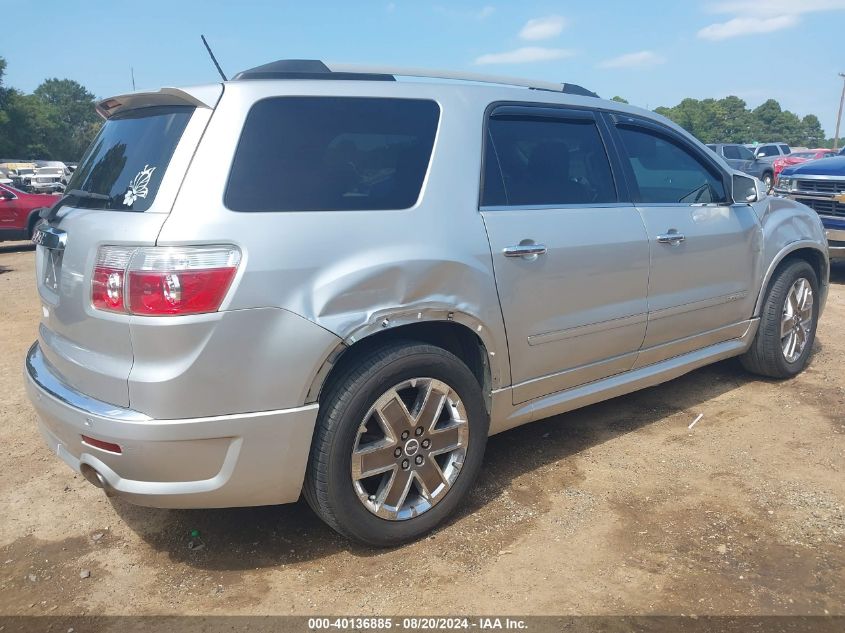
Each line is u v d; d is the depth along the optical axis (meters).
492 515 3.22
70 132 108.38
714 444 3.93
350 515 2.78
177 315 2.39
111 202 2.69
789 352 4.88
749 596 2.60
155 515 3.30
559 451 3.88
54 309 2.85
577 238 3.43
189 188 2.48
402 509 2.96
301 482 2.71
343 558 2.92
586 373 3.66
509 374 3.27
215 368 2.44
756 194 4.41
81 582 2.80
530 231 3.25
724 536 3.00
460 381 3.01
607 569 2.79
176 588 2.75
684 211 4.05
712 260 4.18
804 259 5.05
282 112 2.74
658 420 4.29
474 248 3.04
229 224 2.48
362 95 2.95
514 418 3.39
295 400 2.59
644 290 3.80
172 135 2.65
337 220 2.71
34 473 3.74
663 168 4.10
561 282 3.37
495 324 3.12
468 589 2.68
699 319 4.20
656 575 2.74
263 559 2.93
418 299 2.84
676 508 3.24
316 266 2.61
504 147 3.33
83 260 2.61
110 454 2.50
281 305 2.53
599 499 3.34
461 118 3.19
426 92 3.14
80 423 2.56
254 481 2.61
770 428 4.12
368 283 2.70
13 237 14.37
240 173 2.58
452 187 3.06
